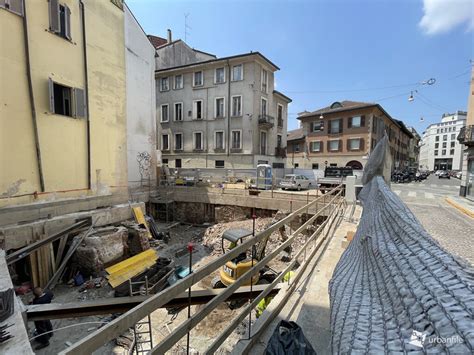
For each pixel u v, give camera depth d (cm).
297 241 1103
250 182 2011
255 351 226
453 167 7819
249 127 2394
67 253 831
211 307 179
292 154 3569
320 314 286
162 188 1711
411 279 118
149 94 1683
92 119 1030
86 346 102
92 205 1018
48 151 855
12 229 721
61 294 754
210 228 1366
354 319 122
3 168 736
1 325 262
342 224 702
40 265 767
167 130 2764
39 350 527
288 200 1389
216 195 1609
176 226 1584
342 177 1927
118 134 1177
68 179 932
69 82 926
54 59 868
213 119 2528
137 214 1191
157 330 557
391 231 194
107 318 618
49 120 855
